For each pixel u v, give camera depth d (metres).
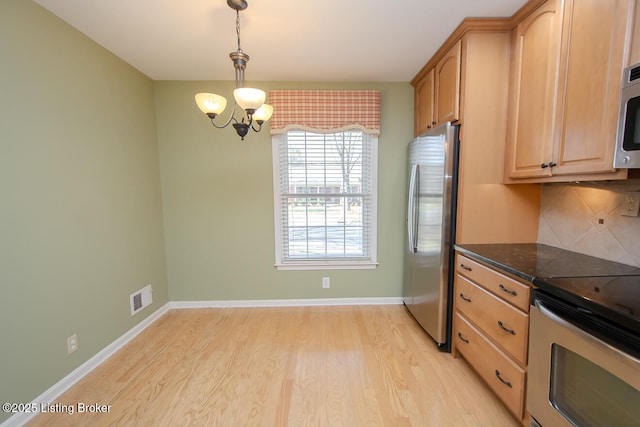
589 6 1.17
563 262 1.43
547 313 1.07
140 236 2.40
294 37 1.87
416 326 2.44
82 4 1.51
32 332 1.48
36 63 1.50
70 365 1.70
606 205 1.47
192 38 1.88
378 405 1.54
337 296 2.87
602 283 1.11
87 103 1.84
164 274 2.76
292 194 2.79
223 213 2.76
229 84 2.61
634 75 0.97
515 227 1.87
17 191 1.41
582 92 1.22
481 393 1.63
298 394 1.63
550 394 1.12
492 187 1.81
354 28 1.77
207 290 2.85
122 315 2.17
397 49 2.04
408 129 2.71
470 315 1.73
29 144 1.47
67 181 1.70
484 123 1.76
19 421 1.41
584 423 0.98
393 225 2.81
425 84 2.36
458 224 1.86
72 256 1.73
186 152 2.69
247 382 1.73
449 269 1.95
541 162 1.46
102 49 1.97
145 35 1.84
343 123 2.61
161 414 1.49
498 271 1.46
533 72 1.51
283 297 2.87
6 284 1.36
